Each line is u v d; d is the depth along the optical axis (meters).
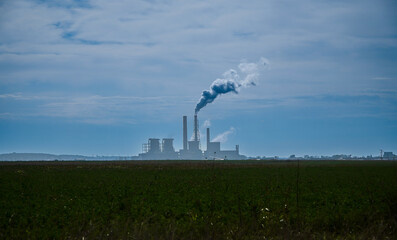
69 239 14.55
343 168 86.06
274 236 14.79
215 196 28.17
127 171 70.62
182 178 51.03
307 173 64.69
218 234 15.00
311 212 21.47
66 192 33.66
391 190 33.19
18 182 44.97
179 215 21.19
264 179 47.84
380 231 14.91
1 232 17.38
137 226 15.75
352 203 25.61
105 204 25.47
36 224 19.30
